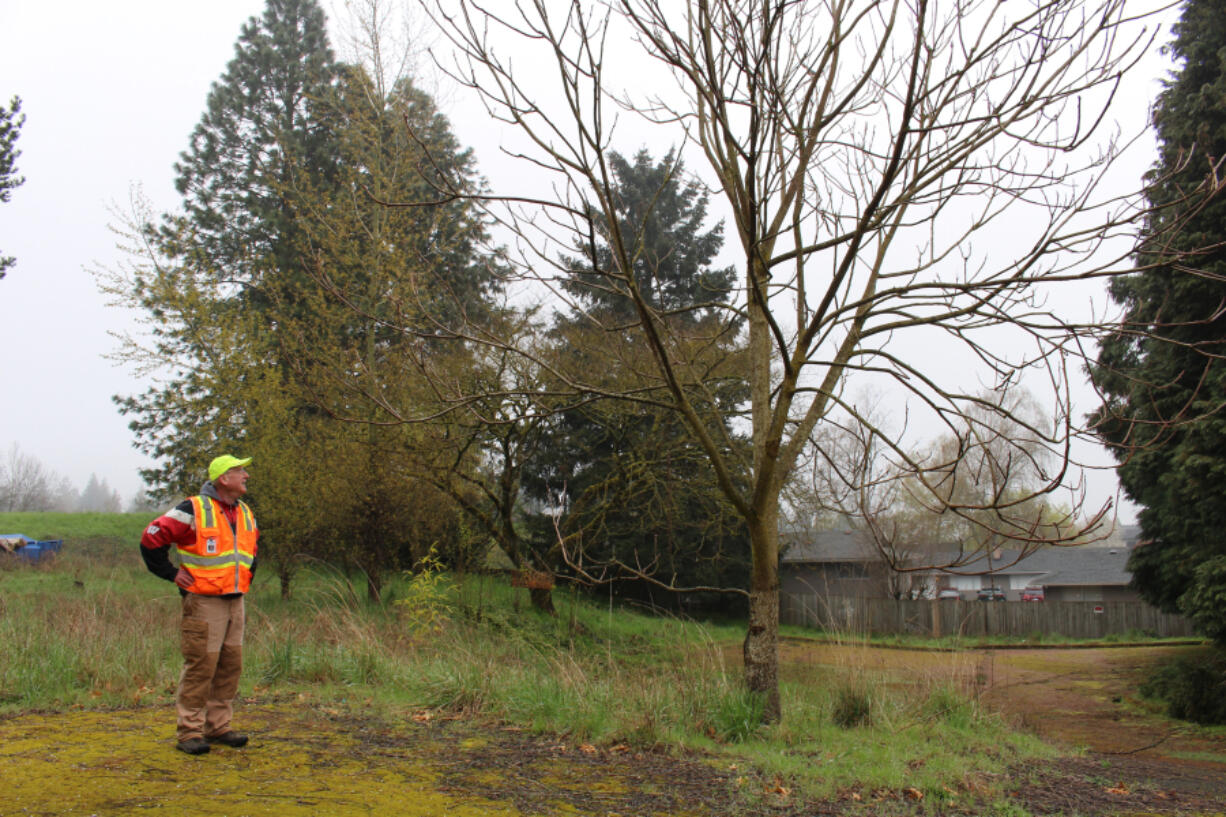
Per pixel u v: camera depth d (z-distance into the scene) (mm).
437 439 13492
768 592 6742
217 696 4777
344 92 16859
